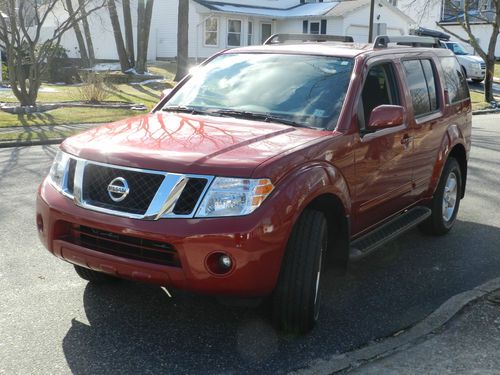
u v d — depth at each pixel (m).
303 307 3.83
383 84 5.12
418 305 4.61
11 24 16.67
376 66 5.07
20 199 7.52
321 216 3.93
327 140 4.15
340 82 4.71
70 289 4.68
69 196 3.86
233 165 3.54
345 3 37.72
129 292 4.63
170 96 5.27
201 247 3.43
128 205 3.61
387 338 4.00
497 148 12.95
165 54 39.16
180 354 3.72
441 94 6.15
